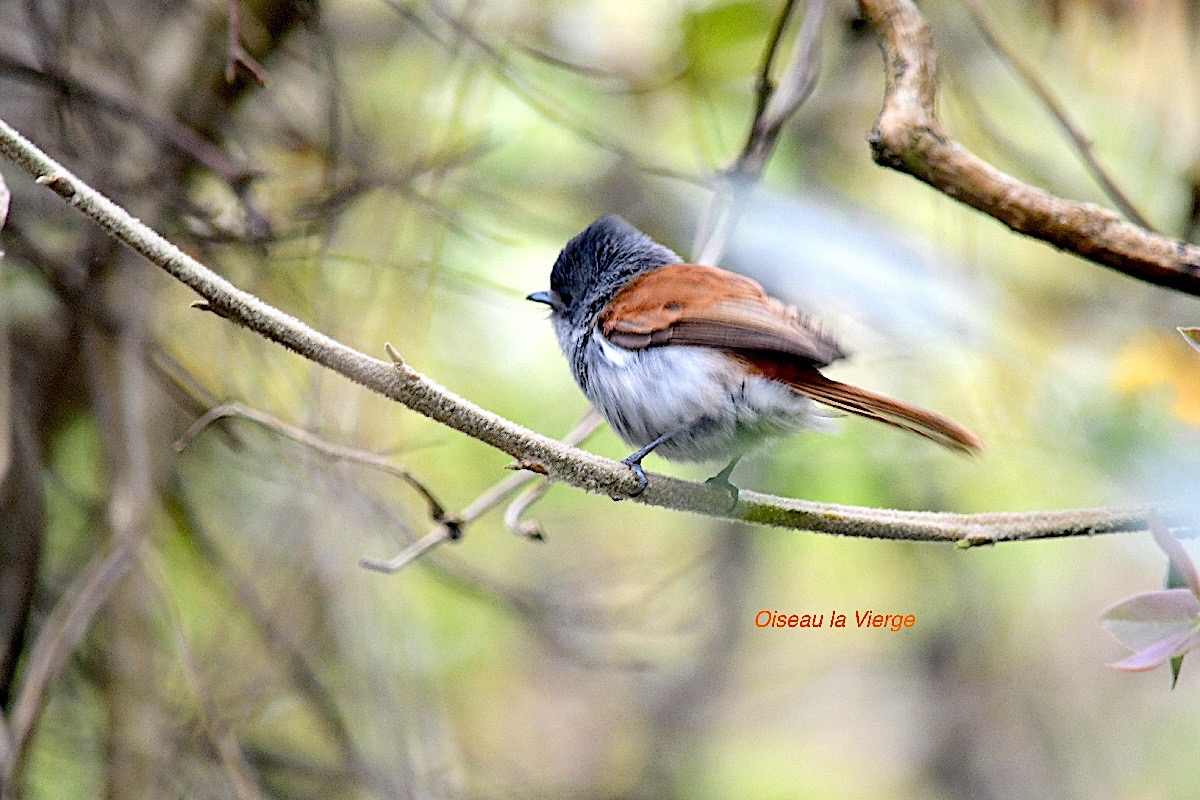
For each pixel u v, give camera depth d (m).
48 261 9.76
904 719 14.20
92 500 10.78
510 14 11.59
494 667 14.40
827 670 14.32
